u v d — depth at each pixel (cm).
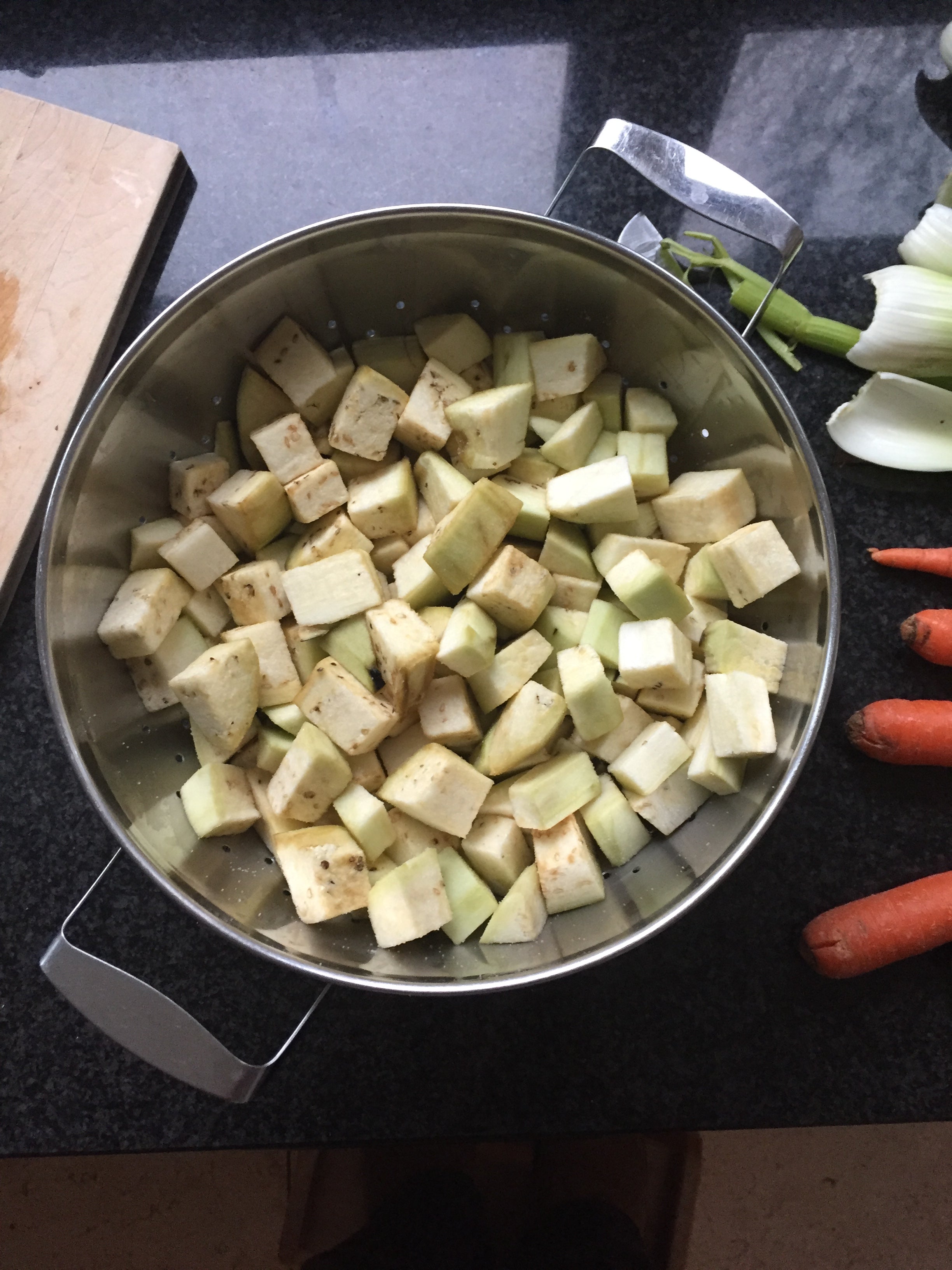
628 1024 102
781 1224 147
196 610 98
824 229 105
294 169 105
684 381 95
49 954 84
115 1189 145
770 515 94
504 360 100
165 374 87
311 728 92
